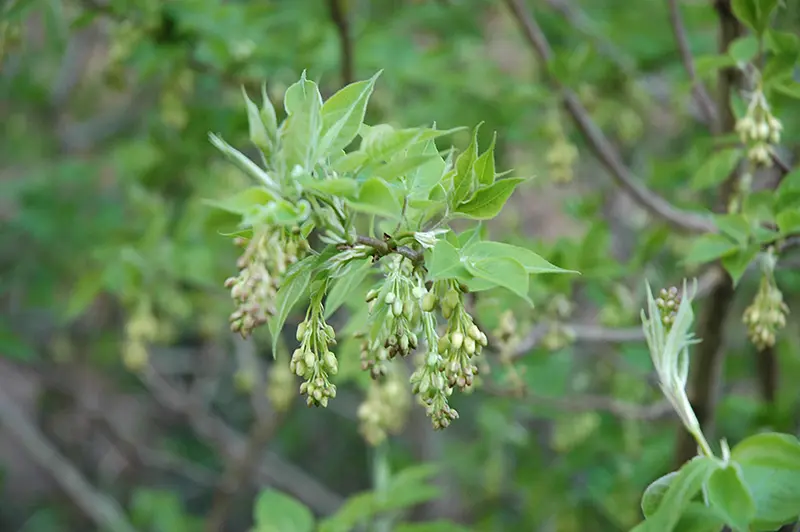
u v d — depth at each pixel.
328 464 10.04
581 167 7.59
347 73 4.60
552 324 3.77
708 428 4.13
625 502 5.66
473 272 1.86
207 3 4.68
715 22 5.58
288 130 1.78
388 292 1.97
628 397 5.63
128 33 4.69
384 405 3.36
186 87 5.18
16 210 8.27
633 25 5.67
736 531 1.83
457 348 1.96
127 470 10.27
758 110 2.89
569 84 4.30
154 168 6.19
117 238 5.70
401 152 1.98
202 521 7.89
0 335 6.02
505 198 2.01
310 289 2.03
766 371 4.85
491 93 5.71
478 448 7.59
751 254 2.79
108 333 8.54
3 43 4.44
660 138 7.27
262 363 9.27
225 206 1.69
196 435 10.59
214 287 5.54
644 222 6.41
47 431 10.06
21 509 10.45
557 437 5.80
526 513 6.97
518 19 4.39
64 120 8.72
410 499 3.31
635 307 4.87
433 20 6.86
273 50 4.90
